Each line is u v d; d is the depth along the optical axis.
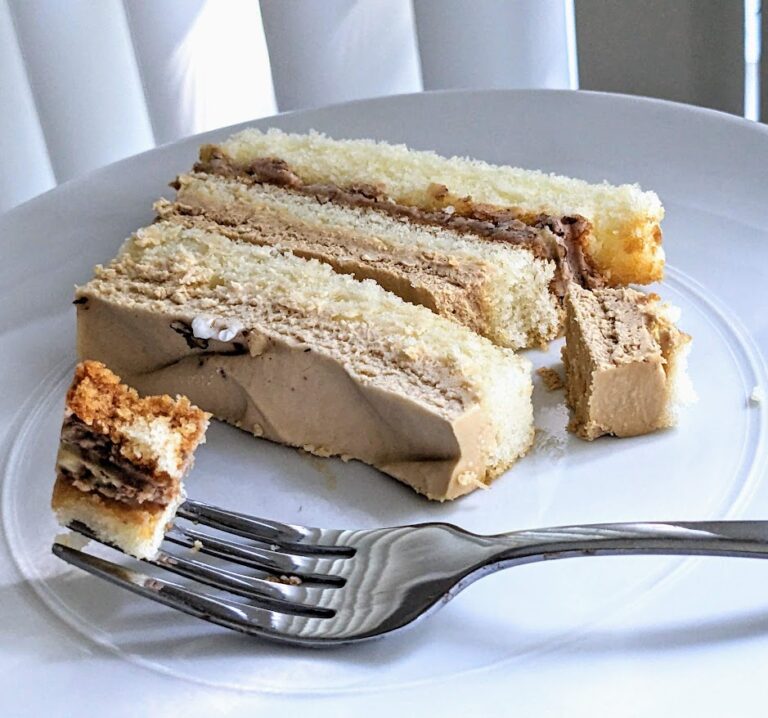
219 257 0.41
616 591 0.34
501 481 0.37
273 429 0.38
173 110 0.63
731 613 0.33
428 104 0.48
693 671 0.32
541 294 0.41
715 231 0.42
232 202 0.44
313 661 0.33
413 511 0.36
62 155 0.64
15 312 0.43
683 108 0.46
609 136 0.46
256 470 0.38
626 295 0.39
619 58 0.54
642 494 0.36
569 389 0.39
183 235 0.42
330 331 0.38
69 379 0.40
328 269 0.41
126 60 0.63
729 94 0.54
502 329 0.41
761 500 0.35
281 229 0.43
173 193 0.46
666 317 0.38
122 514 0.35
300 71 0.59
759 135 0.44
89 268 0.44
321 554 0.35
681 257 0.42
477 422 0.36
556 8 0.55
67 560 0.35
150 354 0.40
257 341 0.38
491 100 0.48
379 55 0.59
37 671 0.33
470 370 0.37
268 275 0.40
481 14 0.55
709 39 0.52
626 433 0.37
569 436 0.38
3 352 0.41
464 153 0.47
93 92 0.62
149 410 0.35
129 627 0.34
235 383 0.39
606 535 0.33
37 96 0.62
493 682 0.32
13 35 0.60
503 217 0.42
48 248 0.45
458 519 0.36
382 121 0.48
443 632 0.33
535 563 0.34
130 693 0.33
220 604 0.34
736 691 0.32
